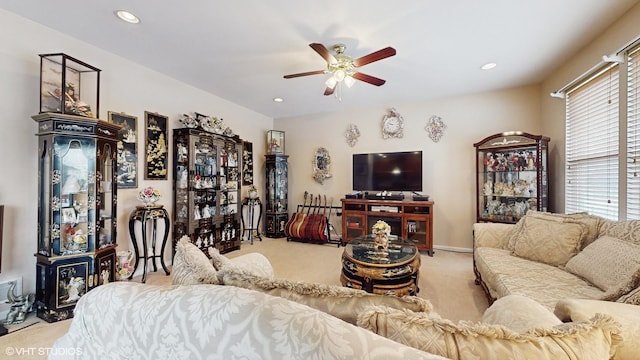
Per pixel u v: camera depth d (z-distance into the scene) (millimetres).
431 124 4309
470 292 2605
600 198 2477
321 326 515
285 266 3424
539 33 2377
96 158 2307
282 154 5168
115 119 2830
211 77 3414
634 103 2031
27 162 2219
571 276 1864
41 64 2180
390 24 2242
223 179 4070
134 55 2816
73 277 2184
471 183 4090
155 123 3244
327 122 5113
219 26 2277
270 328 523
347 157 4949
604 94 2410
